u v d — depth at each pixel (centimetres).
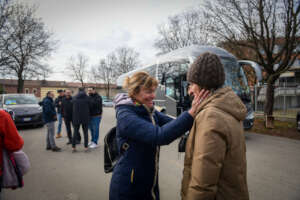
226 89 123
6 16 1700
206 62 122
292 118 970
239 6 863
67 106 591
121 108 140
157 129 122
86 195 298
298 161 450
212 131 107
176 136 120
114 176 143
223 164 112
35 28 1958
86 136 523
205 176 105
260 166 420
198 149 110
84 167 412
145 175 137
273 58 905
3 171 190
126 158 139
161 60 838
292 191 310
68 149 548
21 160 201
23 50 1952
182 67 708
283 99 1034
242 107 122
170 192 306
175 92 727
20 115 849
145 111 142
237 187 114
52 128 528
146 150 137
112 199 141
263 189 317
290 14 795
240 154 115
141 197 138
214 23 964
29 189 317
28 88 5153
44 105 518
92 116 565
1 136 187
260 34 888
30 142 638
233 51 1016
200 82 122
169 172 385
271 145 593
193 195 108
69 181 346
